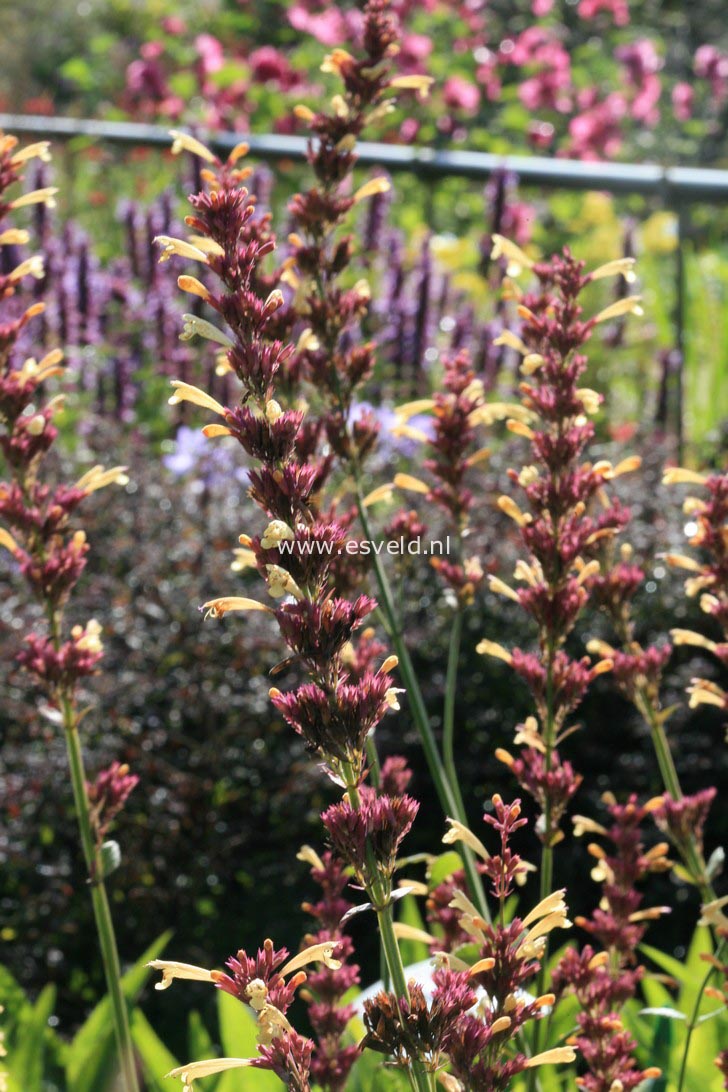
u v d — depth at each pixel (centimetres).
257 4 1185
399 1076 209
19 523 194
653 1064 221
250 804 379
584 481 186
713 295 768
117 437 448
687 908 372
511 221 634
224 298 131
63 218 788
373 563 216
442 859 219
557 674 189
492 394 541
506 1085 135
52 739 358
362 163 625
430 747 215
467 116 974
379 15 214
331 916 190
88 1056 241
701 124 1037
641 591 402
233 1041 234
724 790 390
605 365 599
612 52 1208
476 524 403
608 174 592
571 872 376
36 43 1276
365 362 214
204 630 373
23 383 192
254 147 659
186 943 358
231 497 425
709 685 203
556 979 185
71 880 361
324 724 130
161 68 1002
